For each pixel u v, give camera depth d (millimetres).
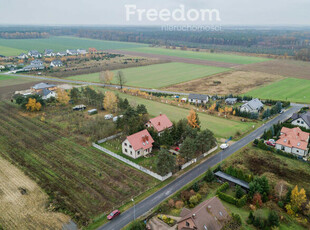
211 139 73438
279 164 68812
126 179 62844
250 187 55250
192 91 146750
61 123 98812
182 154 67625
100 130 87312
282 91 143750
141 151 74250
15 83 163500
